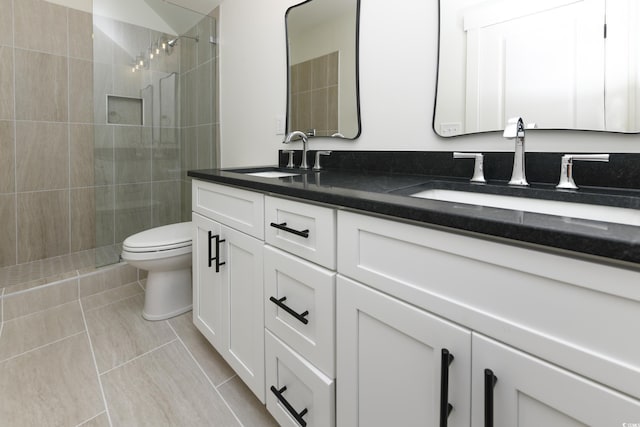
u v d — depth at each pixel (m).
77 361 1.45
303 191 0.85
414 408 0.66
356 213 0.75
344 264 0.79
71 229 2.54
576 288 0.45
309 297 0.89
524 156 0.95
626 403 0.41
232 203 1.22
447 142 1.18
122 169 2.41
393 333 0.69
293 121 1.80
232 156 2.31
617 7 0.83
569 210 0.78
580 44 0.89
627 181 0.82
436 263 0.60
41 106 2.35
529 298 0.49
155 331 1.71
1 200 2.25
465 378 0.57
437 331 0.61
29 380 1.32
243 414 1.20
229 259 1.26
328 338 0.84
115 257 2.30
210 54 2.42
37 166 2.37
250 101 2.11
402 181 1.08
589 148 0.89
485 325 0.54
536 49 0.96
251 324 1.15
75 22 2.44
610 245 0.39
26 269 2.19
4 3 2.17
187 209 2.73
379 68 1.38
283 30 1.83
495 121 1.05
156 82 2.54
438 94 1.18
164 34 2.56
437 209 0.57
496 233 0.50
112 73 2.31
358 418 0.79
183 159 2.72
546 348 0.48
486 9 1.05
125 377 1.36
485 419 0.53
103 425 1.12
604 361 0.43
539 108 0.96
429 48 1.21
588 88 0.88
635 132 0.82
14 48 2.22
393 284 0.68
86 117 2.55
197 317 1.53
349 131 1.52
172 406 1.22
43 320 1.78
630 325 0.41
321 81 1.63
